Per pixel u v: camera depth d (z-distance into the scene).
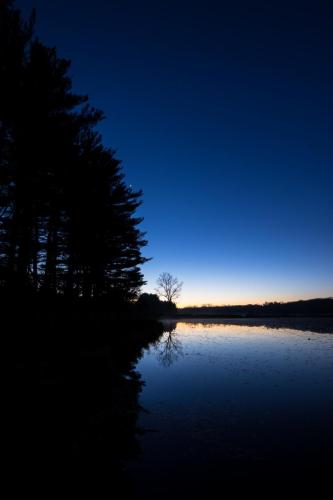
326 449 6.55
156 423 8.02
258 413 8.80
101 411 8.36
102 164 22.39
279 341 27.33
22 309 13.10
